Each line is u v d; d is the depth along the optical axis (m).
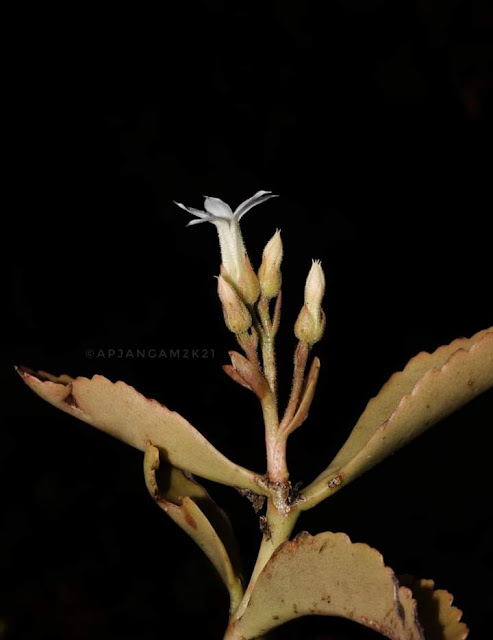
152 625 0.60
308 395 0.41
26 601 0.61
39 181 1.00
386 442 0.40
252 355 0.41
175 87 1.07
